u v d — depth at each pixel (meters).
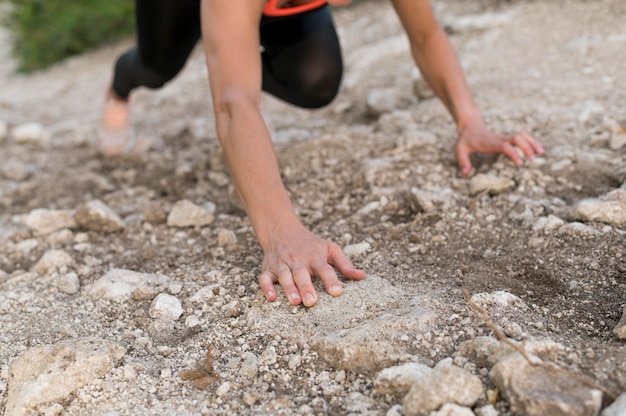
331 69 2.57
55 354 1.72
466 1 4.73
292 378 1.62
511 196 2.33
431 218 2.28
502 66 3.53
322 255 1.84
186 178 3.04
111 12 6.64
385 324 1.66
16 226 2.76
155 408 1.56
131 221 2.66
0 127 4.13
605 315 1.71
